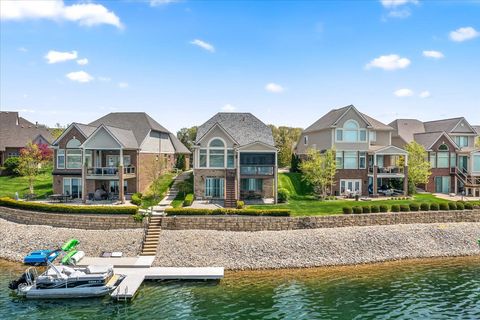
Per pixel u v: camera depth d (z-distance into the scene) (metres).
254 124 54.84
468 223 42.06
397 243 36.91
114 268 30.78
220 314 24.12
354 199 49.28
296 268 32.56
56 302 25.97
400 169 52.53
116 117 55.97
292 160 61.16
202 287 28.25
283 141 86.88
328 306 25.34
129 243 34.62
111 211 38.66
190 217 37.53
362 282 29.55
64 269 28.06
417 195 52.75
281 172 59.69
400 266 33.34
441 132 56.97
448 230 39.81
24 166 52.50
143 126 54.03
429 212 41.88
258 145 46.84
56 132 90.25
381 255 35.12
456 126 59.66
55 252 29.77
